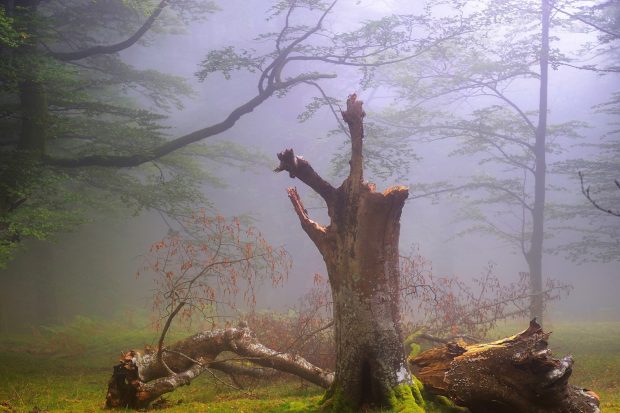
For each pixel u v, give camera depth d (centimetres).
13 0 1709
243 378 1236
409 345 1248
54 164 1833
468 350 805
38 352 2042
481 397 749
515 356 743
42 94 1772
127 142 2072
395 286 782
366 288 766
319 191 804
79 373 1507
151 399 955
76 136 2094
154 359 1026
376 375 755
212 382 1232
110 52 2083
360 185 776
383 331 761
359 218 769
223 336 1092
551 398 735
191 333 2111
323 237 812
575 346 1892
